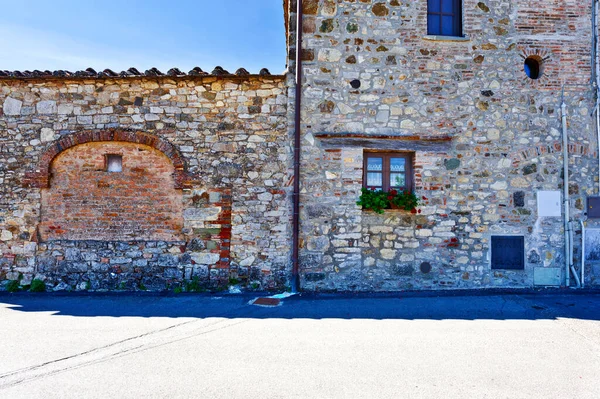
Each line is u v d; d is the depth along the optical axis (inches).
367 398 133.9
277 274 278.8
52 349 174.4
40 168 279.7
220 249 279.4
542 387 141.9
